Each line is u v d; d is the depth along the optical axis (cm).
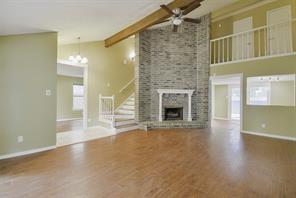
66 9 332
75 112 1055
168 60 738
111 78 767
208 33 704
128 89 838
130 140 522
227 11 689
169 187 258
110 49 761
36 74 414
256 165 337
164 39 736
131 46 855
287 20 571
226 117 1037
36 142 416
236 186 260
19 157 379
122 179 282
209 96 718
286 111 541
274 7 645
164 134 600
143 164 343
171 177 289
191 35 744
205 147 453
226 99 1038
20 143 393
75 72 907
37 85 416
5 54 372
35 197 232
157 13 488
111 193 242
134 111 722
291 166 332
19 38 390
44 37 429
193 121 725
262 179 282
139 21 550
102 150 429
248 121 621
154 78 738
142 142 500
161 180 279
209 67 712
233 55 740
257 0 627
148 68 730
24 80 396
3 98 371
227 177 289
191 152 414
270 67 561
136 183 269
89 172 307
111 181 275
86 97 689
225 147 454
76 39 620
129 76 845
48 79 435
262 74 578
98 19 448
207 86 717
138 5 418
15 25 347
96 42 714
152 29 733
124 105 808
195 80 750
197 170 316
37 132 417
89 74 696
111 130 632
